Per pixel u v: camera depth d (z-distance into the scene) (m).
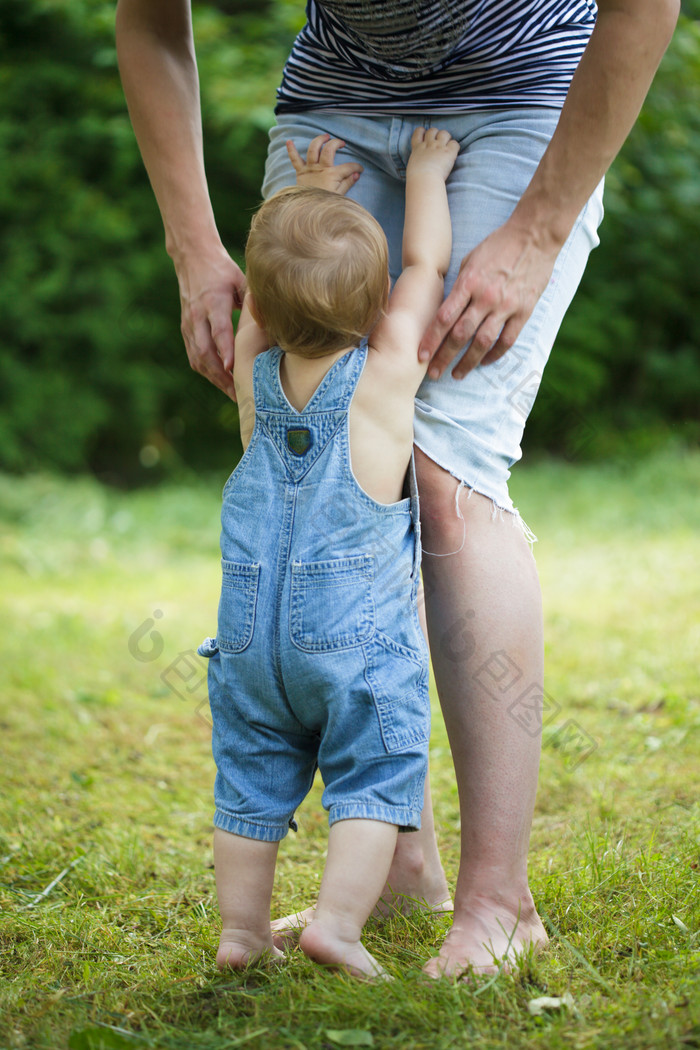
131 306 10.80
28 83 10.77
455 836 2.79
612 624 5.02
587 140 1.90
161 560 7.65
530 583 2.02
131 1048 1.65
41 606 5.98
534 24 2.14
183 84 2.45
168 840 2.84
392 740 1.85
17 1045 1.68
